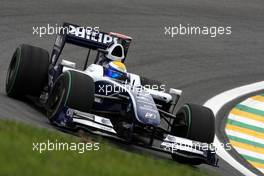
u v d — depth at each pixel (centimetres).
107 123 3734
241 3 9275
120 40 4406
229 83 6525
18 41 6381
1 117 3712
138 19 7862
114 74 4059
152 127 3706
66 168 2259
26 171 2073
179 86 6125
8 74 4584
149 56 6812
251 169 4294
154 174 2605
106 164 2530
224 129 5147
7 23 6812
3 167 2062
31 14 7244
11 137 2605
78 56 6331
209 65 6956
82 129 3697
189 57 7056
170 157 4134
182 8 8569
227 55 7412
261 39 8144
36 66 4428
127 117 3750
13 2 7512
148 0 8631
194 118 3919
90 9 7856
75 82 3794
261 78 6912
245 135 5112
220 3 9094
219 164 4228
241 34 8150
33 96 4538
